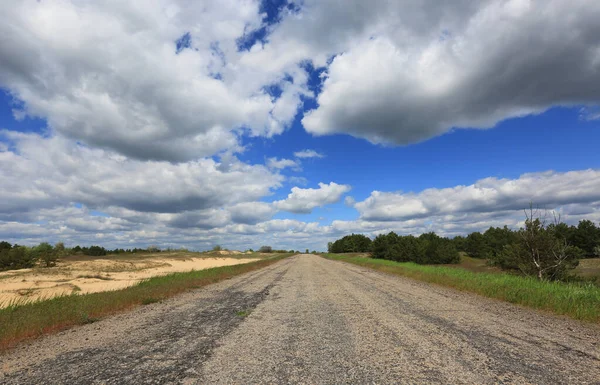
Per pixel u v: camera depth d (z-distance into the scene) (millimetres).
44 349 5082
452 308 8305
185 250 75938
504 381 3633
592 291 9508
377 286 13492
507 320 6863
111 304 8656
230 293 11875
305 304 9203
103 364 4316
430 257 37531
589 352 4684
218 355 4652
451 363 4238
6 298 13023
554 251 14969
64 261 35875
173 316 7621
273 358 4508
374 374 3873
